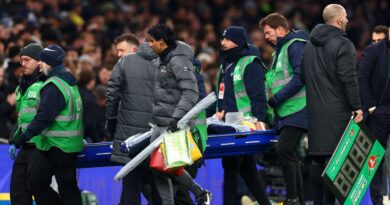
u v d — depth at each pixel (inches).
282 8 2623.0
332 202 1170.6
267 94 1277.1
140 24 2252.7
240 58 1244.5
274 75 1242.6
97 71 1691.7
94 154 1189.7
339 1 2554.1
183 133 1096.8
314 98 1158.3
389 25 2549.2
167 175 1120.8
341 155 1145.4
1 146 1326.3
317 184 1178.0
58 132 1156.5
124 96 1176.8
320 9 2588.6
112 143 1191.6
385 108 1273.4
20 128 1176.8
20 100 1181.7
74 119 1166.3
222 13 2573.8
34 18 2033.7
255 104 1235.2
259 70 1239.5
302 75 1175.0
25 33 1775.3
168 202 1124.5
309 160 1357.0
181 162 1087.0
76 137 1167.6
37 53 1175.0
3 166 1326.3
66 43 1968.5
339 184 1145.4
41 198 1178.0
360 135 1162.6
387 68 1269.7
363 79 1273.4
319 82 1154.0
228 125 1214.9
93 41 1980.8
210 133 1215.6
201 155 1112.2
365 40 2438.5
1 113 1466.5
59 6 2257.6
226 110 1254.3
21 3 2133.4
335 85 1147.9
